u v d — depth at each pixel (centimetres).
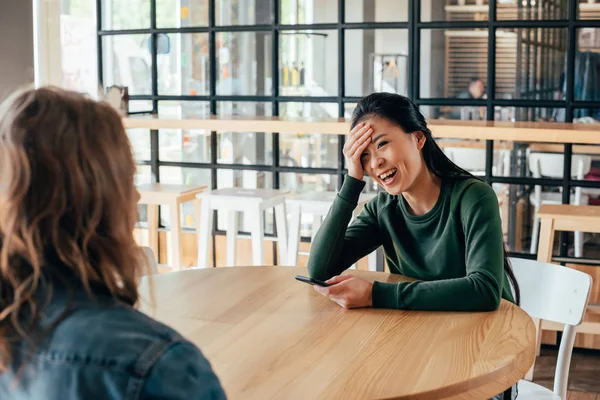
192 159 520
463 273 216
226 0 501
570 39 433
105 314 88
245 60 504
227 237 426
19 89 95
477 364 156
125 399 81
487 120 455
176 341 87
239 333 176
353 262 231
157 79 524
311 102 491
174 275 228
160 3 517
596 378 376
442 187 217
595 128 376
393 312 192
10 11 482
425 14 460
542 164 436
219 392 88
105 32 531
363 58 477
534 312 237
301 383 146
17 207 87
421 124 215
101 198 90
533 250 444
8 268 88
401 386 144
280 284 218
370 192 477
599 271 411
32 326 87
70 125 90
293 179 496
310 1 482
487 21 446
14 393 88
